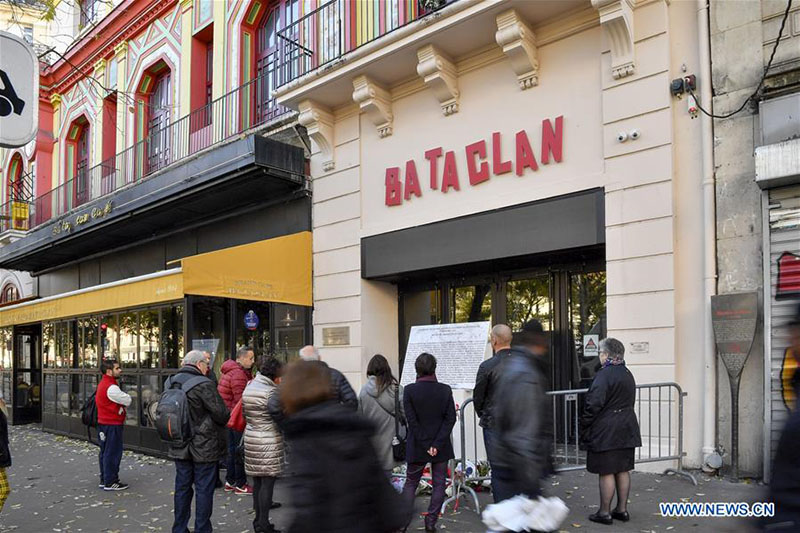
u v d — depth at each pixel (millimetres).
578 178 7945
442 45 9023
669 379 7016
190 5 14586
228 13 13484
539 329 3875
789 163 6184
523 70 8453
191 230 13445
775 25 6648
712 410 6707
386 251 9992
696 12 7215
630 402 5363
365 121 10508
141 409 10789
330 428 2572
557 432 8023
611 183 7613
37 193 20125
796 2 6520
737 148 6785
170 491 7848
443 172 9367
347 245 10578
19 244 16938
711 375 6742
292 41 11242
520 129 8586
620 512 5379
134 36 16547
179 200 11852
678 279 7133
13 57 5039
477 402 5289
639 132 7418
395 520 2561
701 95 7055
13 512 7145
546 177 8273
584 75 8023
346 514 2439
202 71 14555
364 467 2533
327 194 10930
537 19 8305
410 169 9773
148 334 10766
